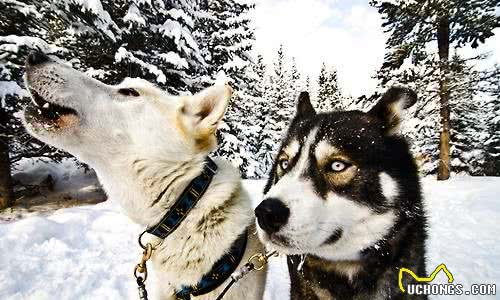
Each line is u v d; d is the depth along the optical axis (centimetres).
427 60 267
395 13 260
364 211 35
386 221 36
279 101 546
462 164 346
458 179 258
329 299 39
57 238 88
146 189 39
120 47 186
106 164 39
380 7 265
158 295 42
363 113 42
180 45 209
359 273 38
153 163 38
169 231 38
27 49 155
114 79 203
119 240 92
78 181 254
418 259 39
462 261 81
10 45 151
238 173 44
